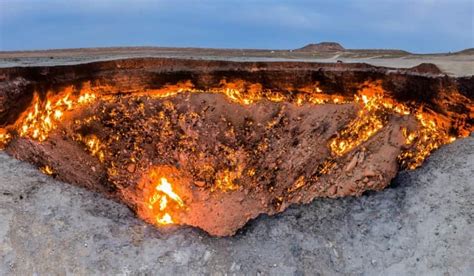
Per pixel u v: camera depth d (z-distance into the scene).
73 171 9.09
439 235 4.69
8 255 4.36
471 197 5.15
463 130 7.81
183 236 4.70
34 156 8.25
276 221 5.04
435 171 5.72
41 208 4.89
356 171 9.52
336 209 5.21
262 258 4.51
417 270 4.38
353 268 4.45
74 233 4.59
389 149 9.39
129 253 4.43
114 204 5.19
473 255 4.45
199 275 4.29
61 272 4.24
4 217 4.71
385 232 4.79
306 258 4.52
